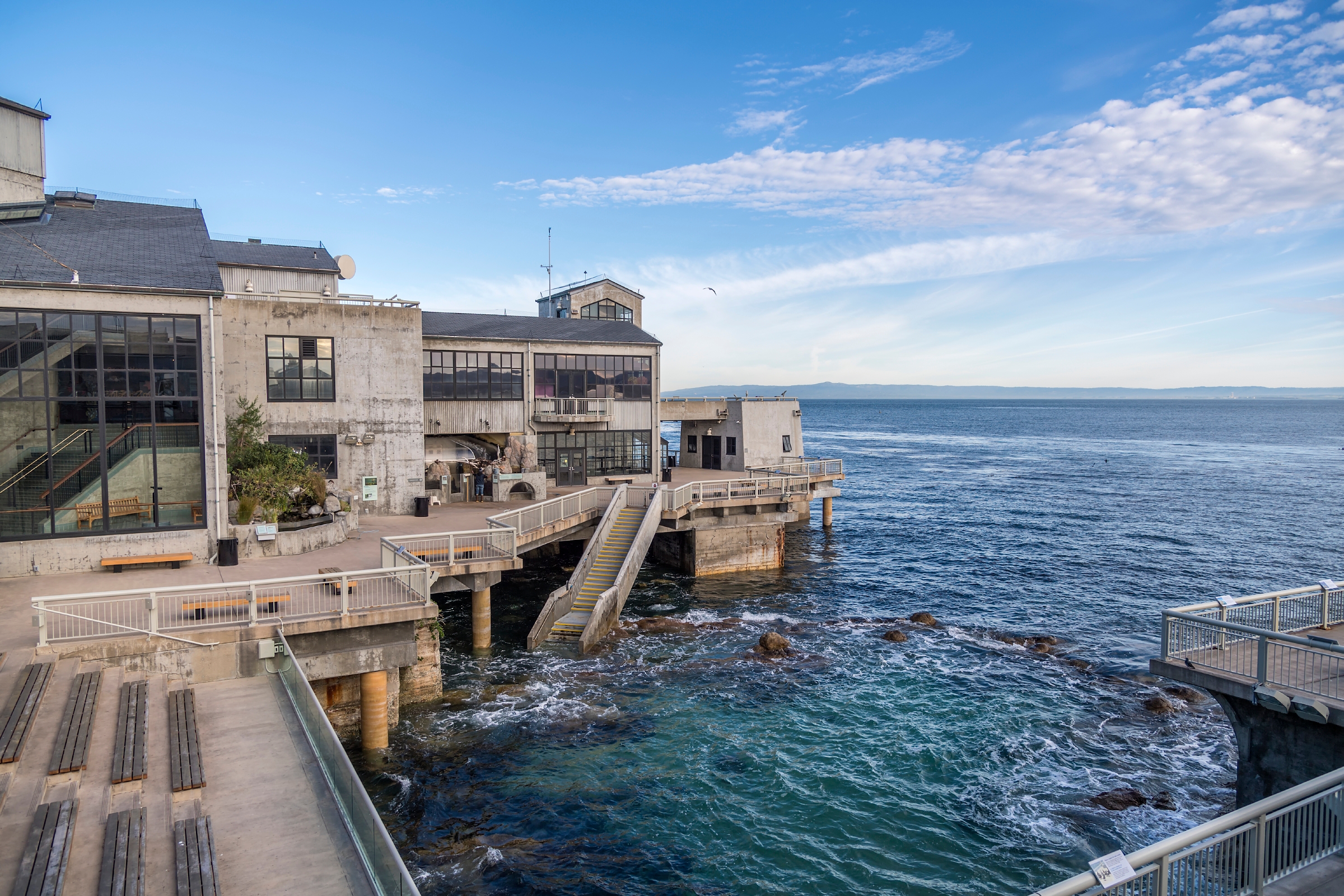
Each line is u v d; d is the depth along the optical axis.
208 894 8.35
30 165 27.05
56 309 18.80
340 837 10.00
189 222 25.97
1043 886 14.17
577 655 25.47
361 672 16.95
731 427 50.38
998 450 130.00
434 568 21.53
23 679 12.50
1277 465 99.56
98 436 19.42
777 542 39.75
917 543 47.53
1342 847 9.61
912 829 15.95
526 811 16.36
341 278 35.06
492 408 38.25
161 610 16.19
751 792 17.33
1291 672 12.91
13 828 9.14
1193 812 16.58
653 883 14.16
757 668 24.89
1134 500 67.12
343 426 30.23
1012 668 25.23
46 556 18.84
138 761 10.90
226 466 21.80
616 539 31.39
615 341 41.38
